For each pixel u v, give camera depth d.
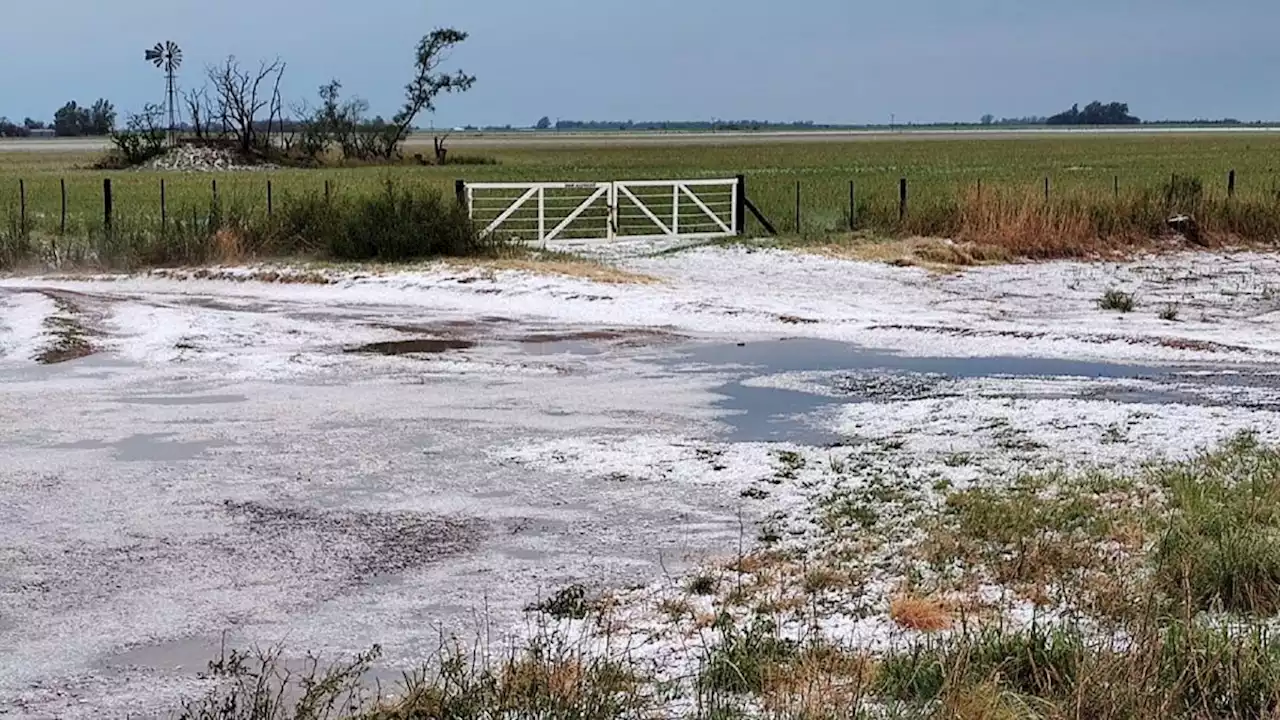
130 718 5.65
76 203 37.16
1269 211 27.66
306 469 9.88
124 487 9.34
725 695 5.64
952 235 26.14
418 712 5.57
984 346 15.41
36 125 161.88
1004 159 73.19
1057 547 7.68
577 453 10.36
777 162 71.50
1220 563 6.85
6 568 7.62
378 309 18.67
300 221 24.25
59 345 14.82
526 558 7.89
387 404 12.20
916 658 5.79
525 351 15.26
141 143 69.56
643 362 14.55
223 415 11.66
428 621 6.84
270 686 5.96
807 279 22.11
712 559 7.86
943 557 7.66
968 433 10.95
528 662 6.04
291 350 15.05
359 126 77.25
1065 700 5.33
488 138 152.88
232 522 8.55
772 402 12.35
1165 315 18.27
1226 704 5.38
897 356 14.88
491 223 25.30
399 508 8.90
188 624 6.79
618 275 21.33
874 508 8.83
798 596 7.11
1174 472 9.30
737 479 9.62
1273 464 9.47
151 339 15.33
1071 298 20.38
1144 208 27.05
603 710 5.44
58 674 6.14
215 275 22.12
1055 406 11.80
